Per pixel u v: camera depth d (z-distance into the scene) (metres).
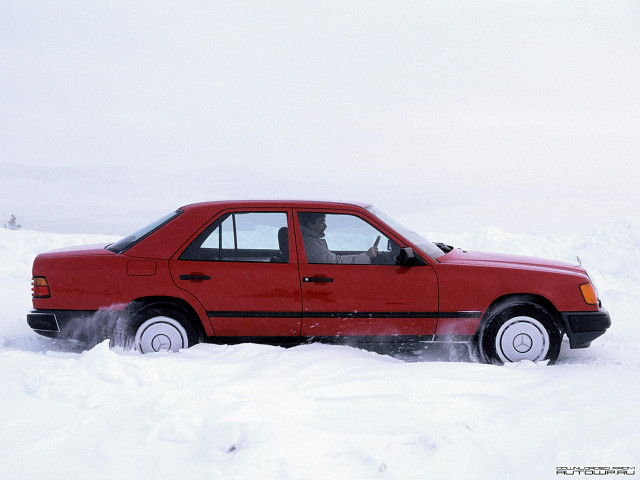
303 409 3.81
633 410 3.71
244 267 5.45
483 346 5.47
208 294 5.40
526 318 5.44
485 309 5.43
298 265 5.48
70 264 5.48
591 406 3.79
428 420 3.72
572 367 4.91
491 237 13.78
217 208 5.64
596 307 5.53
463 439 3.39
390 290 5.43
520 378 4.59
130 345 5.42
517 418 3.69
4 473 3.07
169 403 3.83
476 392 4.24
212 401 3.86
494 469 3.11
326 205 5.68
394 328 5.47
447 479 2.99
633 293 10.14
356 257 5.61
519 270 5.49
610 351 6.31
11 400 3.99
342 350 5.19
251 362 4.79
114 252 5.60
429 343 5.57
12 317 7.91
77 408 3.88
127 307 5.41
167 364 4.57
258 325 5.46
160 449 3.28
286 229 5.57
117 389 4.17
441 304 5.43
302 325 5.46
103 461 3.18
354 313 5.44
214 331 5.46
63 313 5.44
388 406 3.91
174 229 5.57
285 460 3.05
